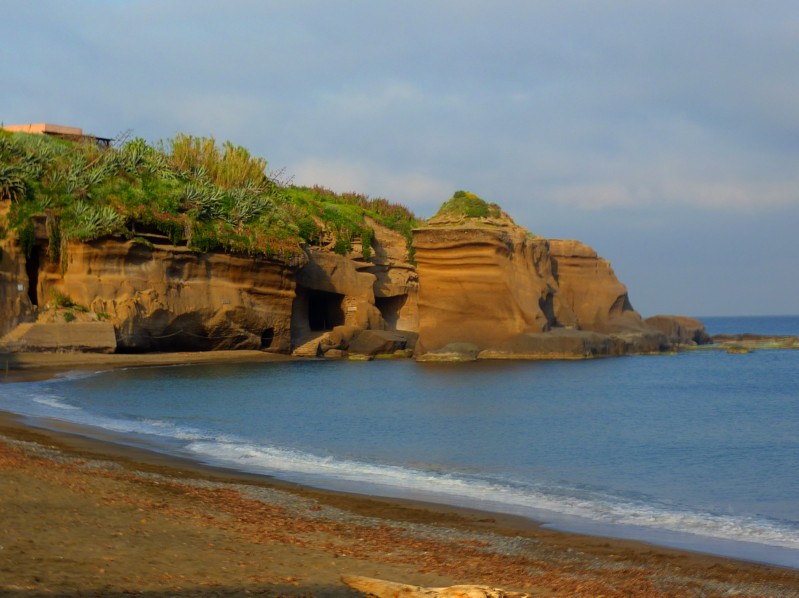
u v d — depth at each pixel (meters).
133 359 62.28
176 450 25.73
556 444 30.80
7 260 61.47
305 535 14.99
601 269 91.75
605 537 16.27
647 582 13.04
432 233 78.00
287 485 20.66
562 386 56.75
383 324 85.38
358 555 13.73
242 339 71.75
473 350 75.50
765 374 68.62
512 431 34.38
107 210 63.41
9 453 20.89
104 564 11.40
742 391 54.66
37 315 61.84
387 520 17.06
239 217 72.00
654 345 91.62
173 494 17.70
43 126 82.69
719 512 19.17
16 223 62.12
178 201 68.56
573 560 14.36
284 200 85.31
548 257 85.19
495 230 76.75
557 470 25.16
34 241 62.59
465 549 14.82
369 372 64.00
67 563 11.20
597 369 70.75
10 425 28.56
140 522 14.38
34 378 48.72
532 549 15.05
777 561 14.77
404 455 27.22
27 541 12.10
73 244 63.34
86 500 15.63
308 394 48.12
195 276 68.06
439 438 31.75
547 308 83.06
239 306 69.44
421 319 78.94
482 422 37.31
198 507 16.56
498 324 77.38
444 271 77.94
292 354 76.44
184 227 67.06
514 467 25.48
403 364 72.50
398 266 91.81
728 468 25.92
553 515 18.31
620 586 12.77
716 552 15.37
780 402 47.78
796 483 23.38
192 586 10.86
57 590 9.89
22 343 59.03
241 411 38.84
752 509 19.66
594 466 26.06
